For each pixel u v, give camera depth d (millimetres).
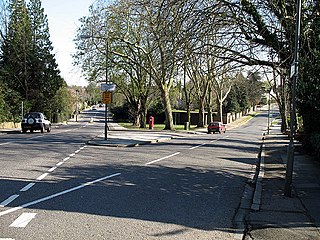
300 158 17547
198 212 7895
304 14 13453
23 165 13453
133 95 56844
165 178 11969
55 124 65562
